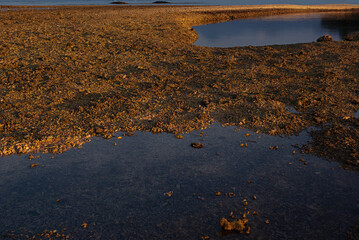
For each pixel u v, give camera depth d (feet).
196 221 16.83
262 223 16.60
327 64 49.34
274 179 20.39
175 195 18.98
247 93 36.04
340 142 24.57
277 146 24.53
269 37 86.22
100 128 27.25
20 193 19.21
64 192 19.34
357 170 21.03
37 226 16.51
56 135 26.25
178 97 34.91
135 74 43.65
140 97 34.78
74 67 45.57
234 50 60.59
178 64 49.21
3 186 19.85
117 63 48.80
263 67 47.93
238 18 145.69
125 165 22.29
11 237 15.74
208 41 78.18
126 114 30.42
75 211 17.66
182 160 22.85
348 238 15.42
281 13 171.73
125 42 63.77
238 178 20.59
